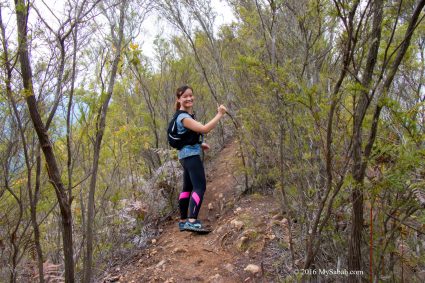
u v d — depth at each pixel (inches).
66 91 81.5
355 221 68.9
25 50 67.0
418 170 62.7
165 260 130.3
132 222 155.0
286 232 117.5
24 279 108.5
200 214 162.4
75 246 119.6
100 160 130.2
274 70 81.7
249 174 154.6
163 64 191.0
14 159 99.9
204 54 181.9
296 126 87.9
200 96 204.7
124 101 173.2
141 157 183.5
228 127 224.1
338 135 74.4
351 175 64.6
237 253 123.4
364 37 63.6
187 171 147.7
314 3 77.4
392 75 59.0
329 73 89.1
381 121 67.3
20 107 85.6
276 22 99.7
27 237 106.1
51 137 93.8
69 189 77.7
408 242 79.0
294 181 96.3
